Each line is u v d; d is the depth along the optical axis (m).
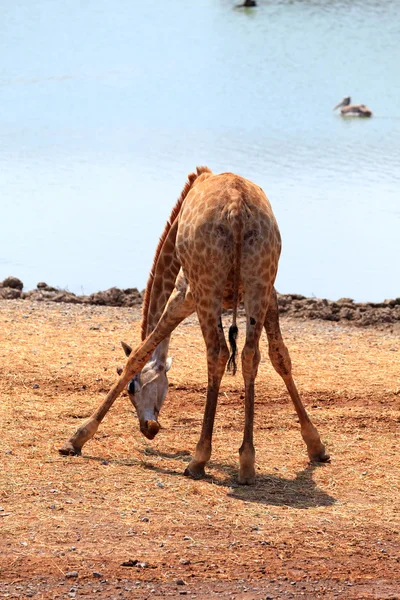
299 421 33.62
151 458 31.73
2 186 94.25
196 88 161.88
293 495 28.89
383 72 175.38
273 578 23.58
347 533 26.28
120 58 198.62
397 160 105.62
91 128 126.56
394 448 33.31
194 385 40.16
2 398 37.28
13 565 23.64
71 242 75.62
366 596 22.81
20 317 51.25
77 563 23.88
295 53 199.38
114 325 50.66
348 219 82.38
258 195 29.66
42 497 27.86
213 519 26.83
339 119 132.62
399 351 47.22
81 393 38.59
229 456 32.09
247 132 122.19
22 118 135.00
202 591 22.80
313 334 50.94
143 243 75.56
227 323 52.72
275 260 29.38
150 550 24.78
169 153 109.31
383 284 66.38
